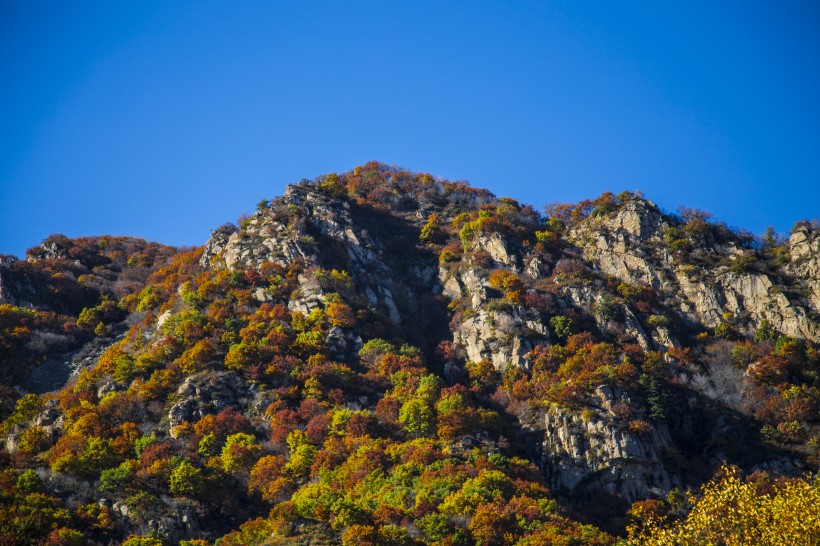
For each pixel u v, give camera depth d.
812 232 146.62
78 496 89.25
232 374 115.00
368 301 140.12
